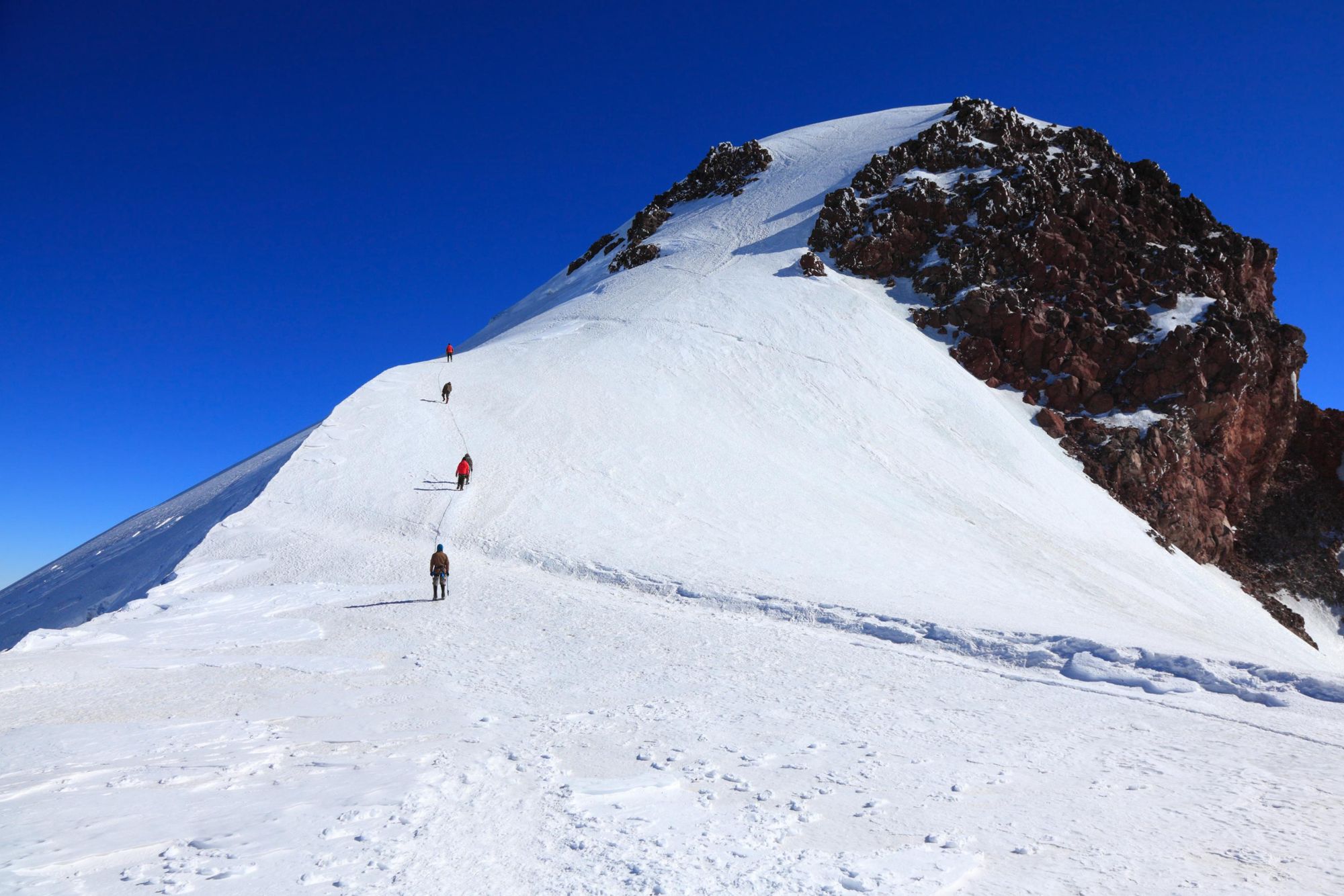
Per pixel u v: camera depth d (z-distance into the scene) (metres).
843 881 6.60
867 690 14.31
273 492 31.75
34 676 13.85
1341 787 9.45
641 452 37.56
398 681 14.16
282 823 7.34
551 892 6.24
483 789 8.67
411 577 24.70
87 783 8.37
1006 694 14.27
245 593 22.81
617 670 15.35
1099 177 73.69
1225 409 57.88
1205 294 64.88
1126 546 42.41
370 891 6.08
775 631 19.50
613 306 63.06
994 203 68.62
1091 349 60.12
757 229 78.06
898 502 37.53
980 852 7.39
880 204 72.50
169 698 12.70
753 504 33.72
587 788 8.83
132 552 36.69
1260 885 6.75
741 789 9.05
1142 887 6.66
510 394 43.12
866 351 54.22
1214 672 14.40
